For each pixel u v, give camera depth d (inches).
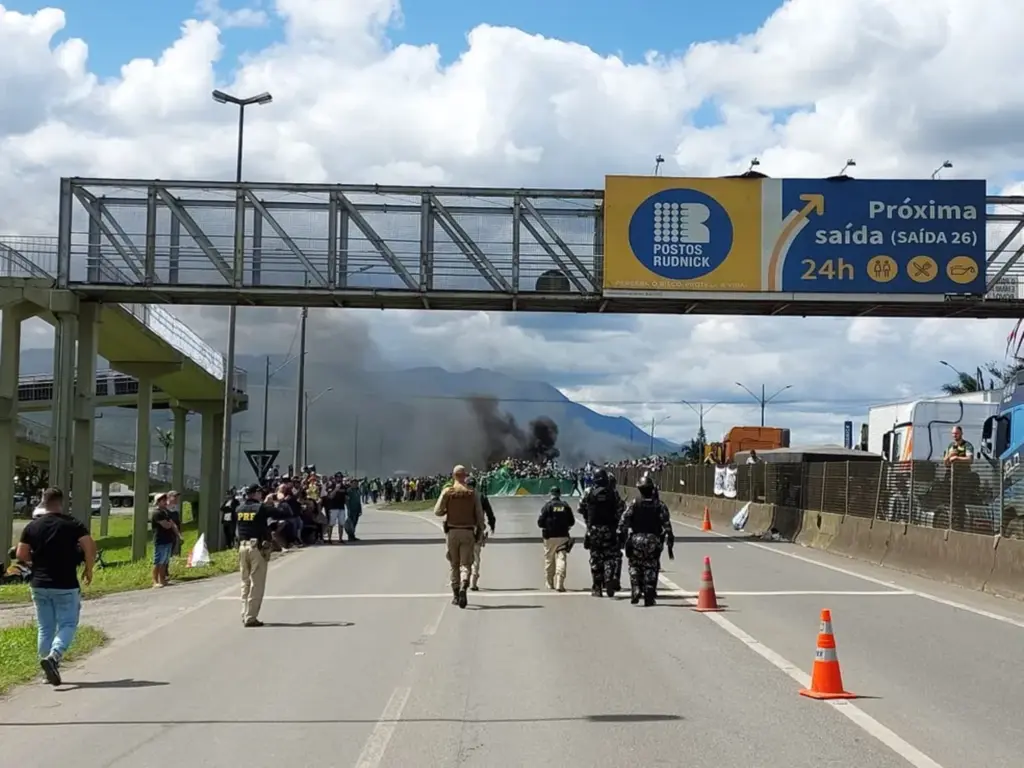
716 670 417.4
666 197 1184.8
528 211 1206.3
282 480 1184.8
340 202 1198.9
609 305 1228.5
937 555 786.2
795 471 1233.4
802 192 1187.3
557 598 666.8
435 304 1242.6
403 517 2226.9
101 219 1192.2
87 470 1204.5
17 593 785.6
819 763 280.4
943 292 1184.8
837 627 535.8
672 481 2142.0
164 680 412.2
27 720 346.0
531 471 3282.5
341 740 311.0
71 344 1183.6
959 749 294.7
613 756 288.5
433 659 447.8
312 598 689.0
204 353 1811.0
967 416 1165.1
